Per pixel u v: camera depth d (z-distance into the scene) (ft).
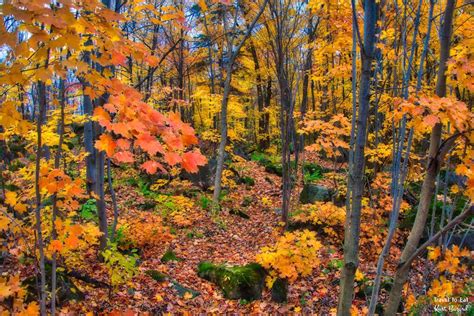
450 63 8.03
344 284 7.57
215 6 31.22
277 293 17.03
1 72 5.64
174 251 22.61
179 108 45.19
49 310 12.13
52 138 13.96
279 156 54.39
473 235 18.76
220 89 59.26
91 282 15.38
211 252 23.38
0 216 8.66
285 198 26.73
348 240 7.50
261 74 51.83
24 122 6.59
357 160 7.15
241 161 48.55
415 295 12.32
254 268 18.58
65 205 8.62
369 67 6.72
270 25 29.07
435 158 8.21
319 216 23.30
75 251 15.55
